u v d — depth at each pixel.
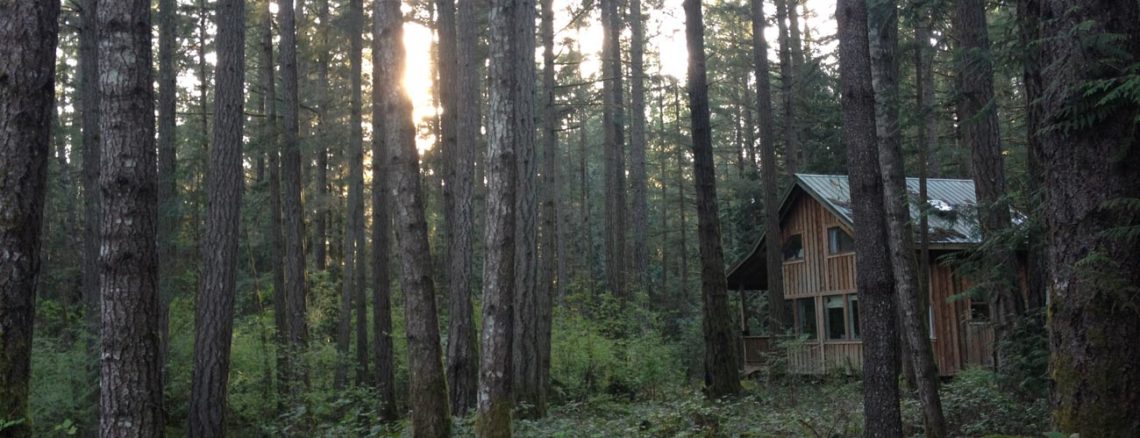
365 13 26.28
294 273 20.52
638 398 22.48
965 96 13.66
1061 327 7.50
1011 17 9.38
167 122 19.50
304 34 26.48
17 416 7.77
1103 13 7.41
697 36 17.50
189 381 17.55
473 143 16.61
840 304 26.83
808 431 12.53
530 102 15.48
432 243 39.16
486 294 10.29
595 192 58.69
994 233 12.09
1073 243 7.46
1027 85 8.47
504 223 10.32
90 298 16.98
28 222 8.06
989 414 12.27
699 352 29.39
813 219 28.09
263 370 18.27
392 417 19.08
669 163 54.44
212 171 13.90
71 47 26.17
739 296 36.28
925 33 18.95
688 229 50.97
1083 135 7.43
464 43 16.89
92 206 17.20
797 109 34.84
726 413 14.33
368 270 41.16
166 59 19.83
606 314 27.53
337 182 40.12
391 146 11.43
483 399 10.13
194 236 22.48
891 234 11.29
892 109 12.23
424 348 11.30
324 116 26.88
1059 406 7.47
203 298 13.52
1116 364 7.12
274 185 21.28
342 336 24.53
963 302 23.08
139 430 8.80
